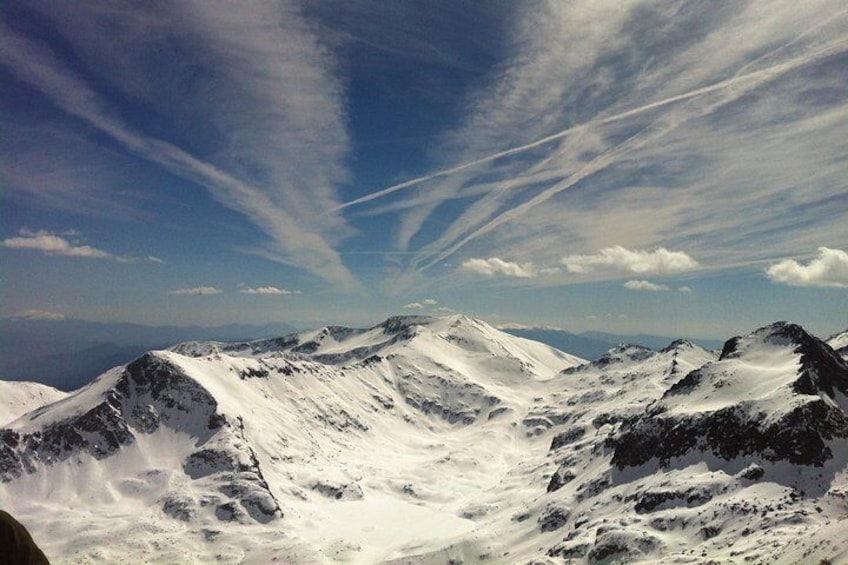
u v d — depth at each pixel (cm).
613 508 15612
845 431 13800
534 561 13500
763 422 14438
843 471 12850
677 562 10881
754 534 11362
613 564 12300
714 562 10062
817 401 14225
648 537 12519
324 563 19525
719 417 15538
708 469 14712
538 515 18438
